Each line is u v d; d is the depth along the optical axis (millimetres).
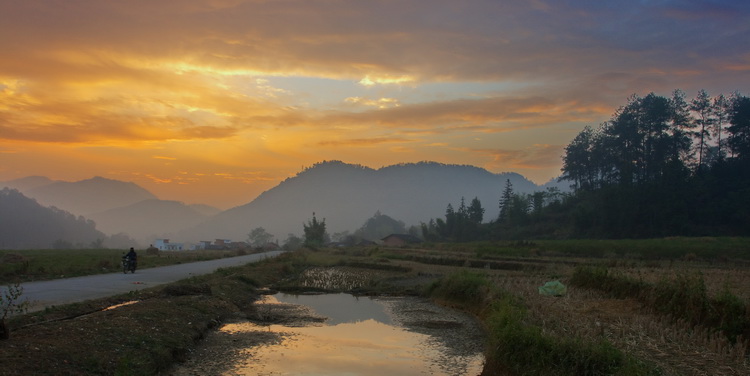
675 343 12781
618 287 21344
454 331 18812
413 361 14500
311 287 32312
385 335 18016
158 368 12391
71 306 15906
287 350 15461
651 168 93000
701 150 95375
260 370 13273
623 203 84250
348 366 13859
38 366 9812
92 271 30438
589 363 10625
